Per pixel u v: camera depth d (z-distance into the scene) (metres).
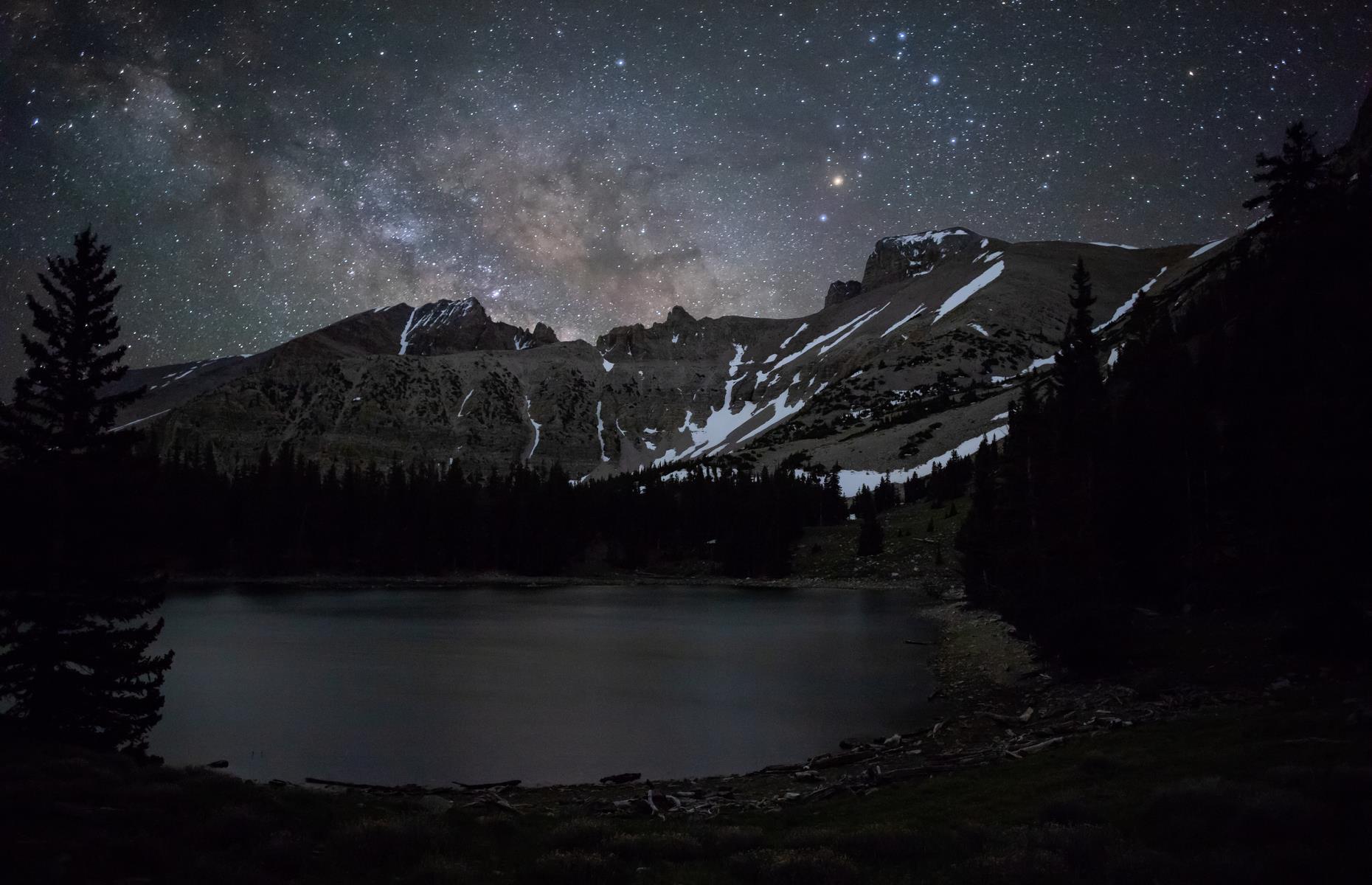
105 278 25.61
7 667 23.06
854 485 176.50
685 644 59.50
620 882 12.09
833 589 114.94
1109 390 67.06
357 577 141.38
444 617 81.12
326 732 32.62
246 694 40.91
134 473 25.33
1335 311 36.28
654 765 27.64
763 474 169.00
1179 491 47.84
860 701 37.75
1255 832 11.43
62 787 14.78
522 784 25.45
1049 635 36.28
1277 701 21.58
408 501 151.38
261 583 129.12
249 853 12.77
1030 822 14.34
